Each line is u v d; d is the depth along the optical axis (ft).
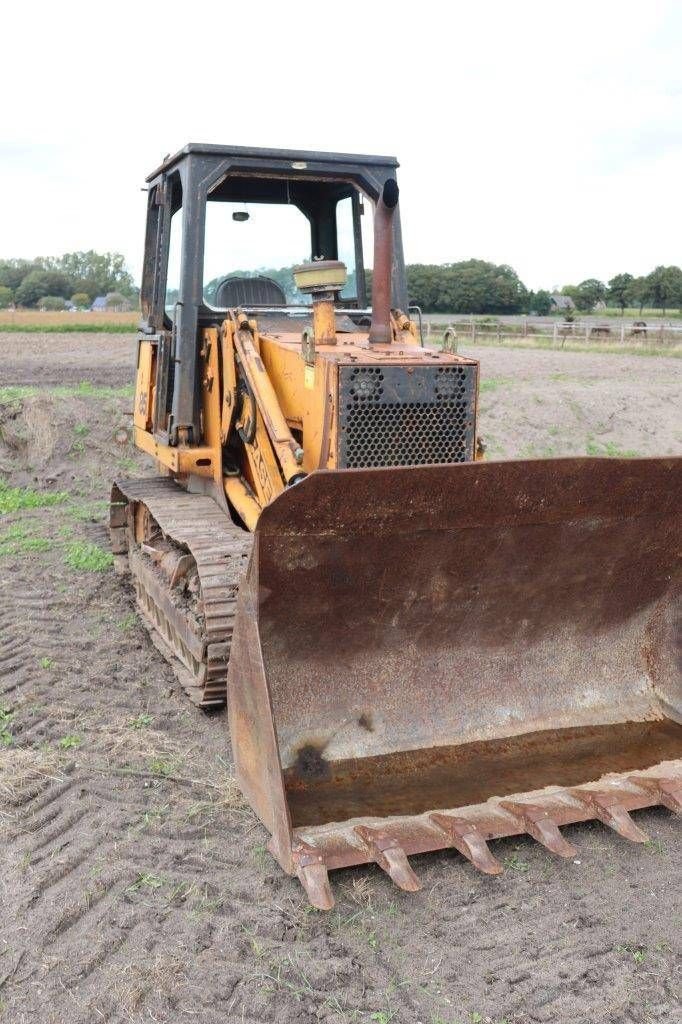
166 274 20.74
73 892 11.73
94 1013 9.75
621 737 14.46
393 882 11.96
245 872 12.23
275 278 20.04
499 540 13.14
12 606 22.72
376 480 11.43
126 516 25.40
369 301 20.26
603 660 15.19
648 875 12.24
